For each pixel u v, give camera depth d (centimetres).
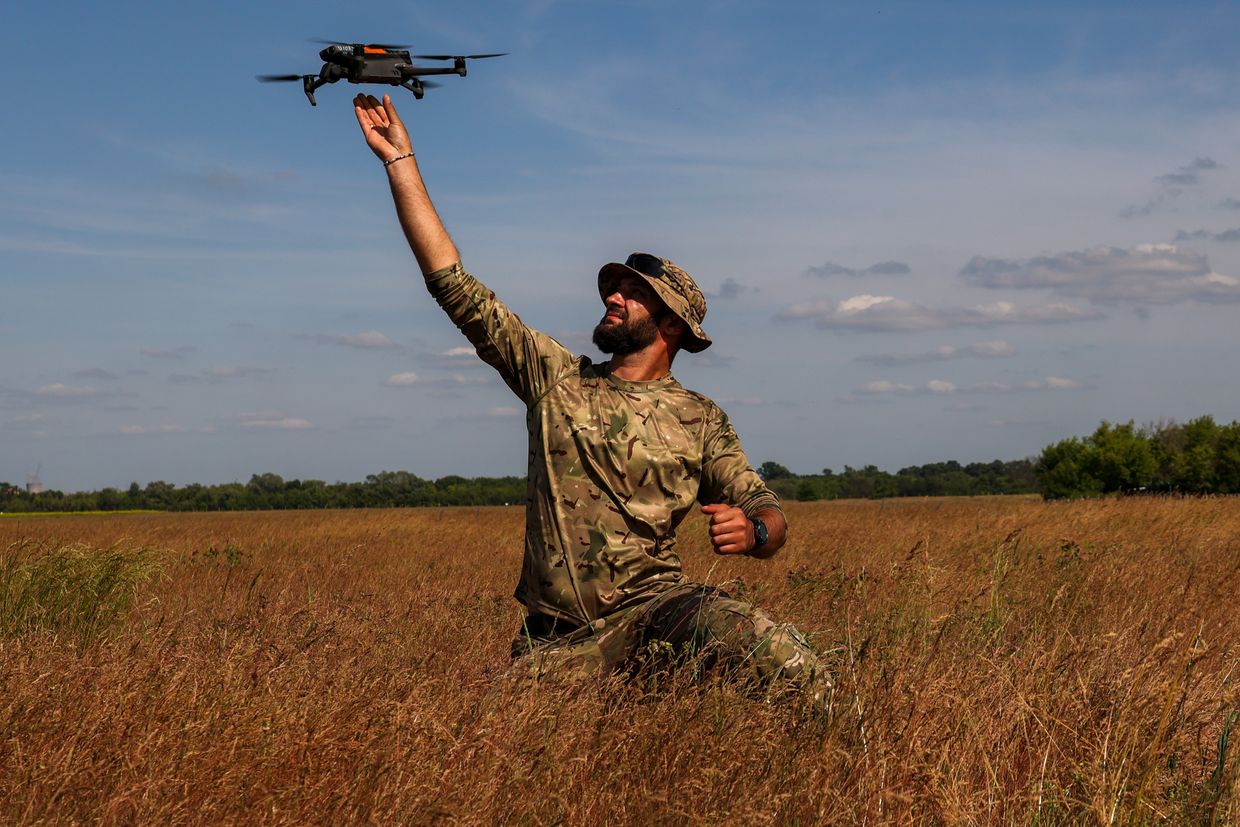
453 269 326
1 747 238
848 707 279
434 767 228
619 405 328
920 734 273
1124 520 1473
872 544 1090
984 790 266
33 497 13312
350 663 329
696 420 338
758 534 311
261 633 388
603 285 345
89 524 3384
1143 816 254
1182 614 529
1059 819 261
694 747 250
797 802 235
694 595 316
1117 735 280
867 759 251
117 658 322
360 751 236
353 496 13425
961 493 13650
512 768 233
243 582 947
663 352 344
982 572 726
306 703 269
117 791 214
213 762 229
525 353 331
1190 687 320
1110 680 338
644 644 312
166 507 13362
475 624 531
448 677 313
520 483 13438
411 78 299
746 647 295
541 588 325
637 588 321
